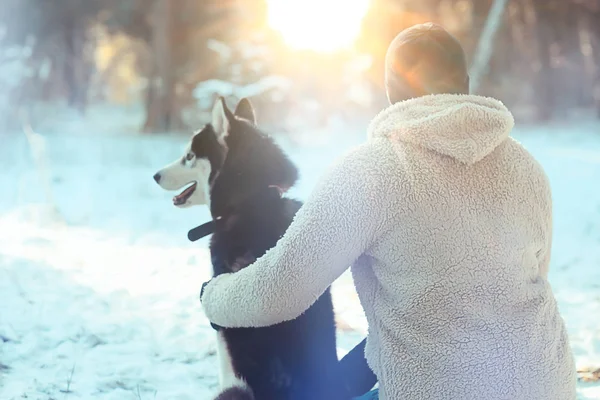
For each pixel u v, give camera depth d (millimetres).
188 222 10695
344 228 1880
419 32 2107
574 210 10844
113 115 35656
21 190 12148
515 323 1892
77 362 4293
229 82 23281
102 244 8500
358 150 1973
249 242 2895
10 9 28641
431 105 1978
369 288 2051
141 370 4207
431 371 1905
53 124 27922
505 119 1917
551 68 30250
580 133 24328
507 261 1891
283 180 3012
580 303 5895
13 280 6074
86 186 14344
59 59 31938
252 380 2861
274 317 1978
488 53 19328
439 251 1880
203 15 26297
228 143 3094
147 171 16859
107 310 5496
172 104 27188
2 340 4574
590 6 29453
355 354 2861
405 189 1883
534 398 1892
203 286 2275
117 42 39094
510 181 1941
